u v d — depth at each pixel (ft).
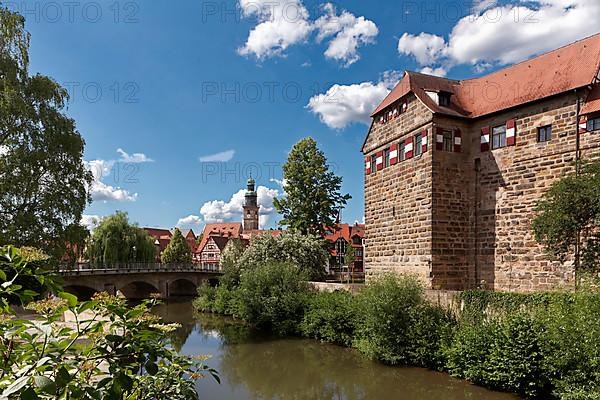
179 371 14.14
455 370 56.13
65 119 94.32
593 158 58.90
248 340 87.30
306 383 58.65
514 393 49.19
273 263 106.01
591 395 39.47
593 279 46.01
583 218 51.06
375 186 91.76
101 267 147.13
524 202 68.69
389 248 86.22
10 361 9.12
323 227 143.95
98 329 9.91
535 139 67.87
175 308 144.77
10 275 11.23
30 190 86.33
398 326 64.18
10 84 86.07
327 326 80.84
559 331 43.86
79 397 8.23
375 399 51.16
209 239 311.47
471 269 76.23
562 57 70.18
